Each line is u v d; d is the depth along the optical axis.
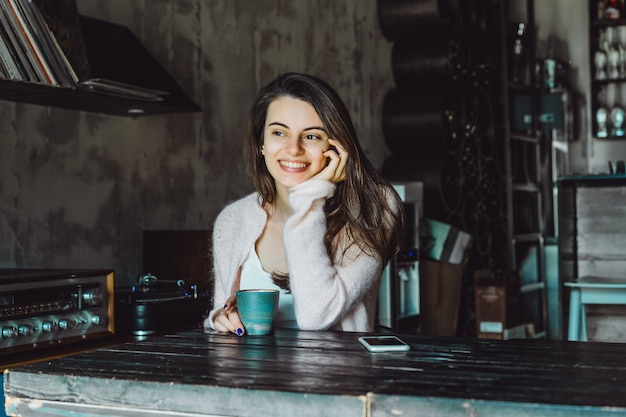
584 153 7.43
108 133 3.42
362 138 5.33
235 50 4.19
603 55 7.16
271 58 4.48
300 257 1.88
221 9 4.09
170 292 2.94
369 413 1.15
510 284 5.41
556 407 1.06
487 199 6.10
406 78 5.67
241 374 1.31
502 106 6.29
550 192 7.16
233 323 1.82
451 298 4.94
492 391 1.15
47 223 3.13
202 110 3.63
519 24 6.68
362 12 5.38
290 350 1.56
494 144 6.11
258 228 2.12
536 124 6.80
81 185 3.29
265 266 2.13
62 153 3.20
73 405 1.34
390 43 5.72
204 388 1.24
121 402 1.30
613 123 7.20
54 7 2.76
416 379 1.25
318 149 2.00
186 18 3.85
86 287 2.56
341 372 1.31
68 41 2.78
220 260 2.20
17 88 2.66
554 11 7.62
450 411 1.11
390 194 2.07
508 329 5.32
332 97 1.99
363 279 1.95
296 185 1.93
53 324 2.41
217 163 4.04
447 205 5.52
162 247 3.46
